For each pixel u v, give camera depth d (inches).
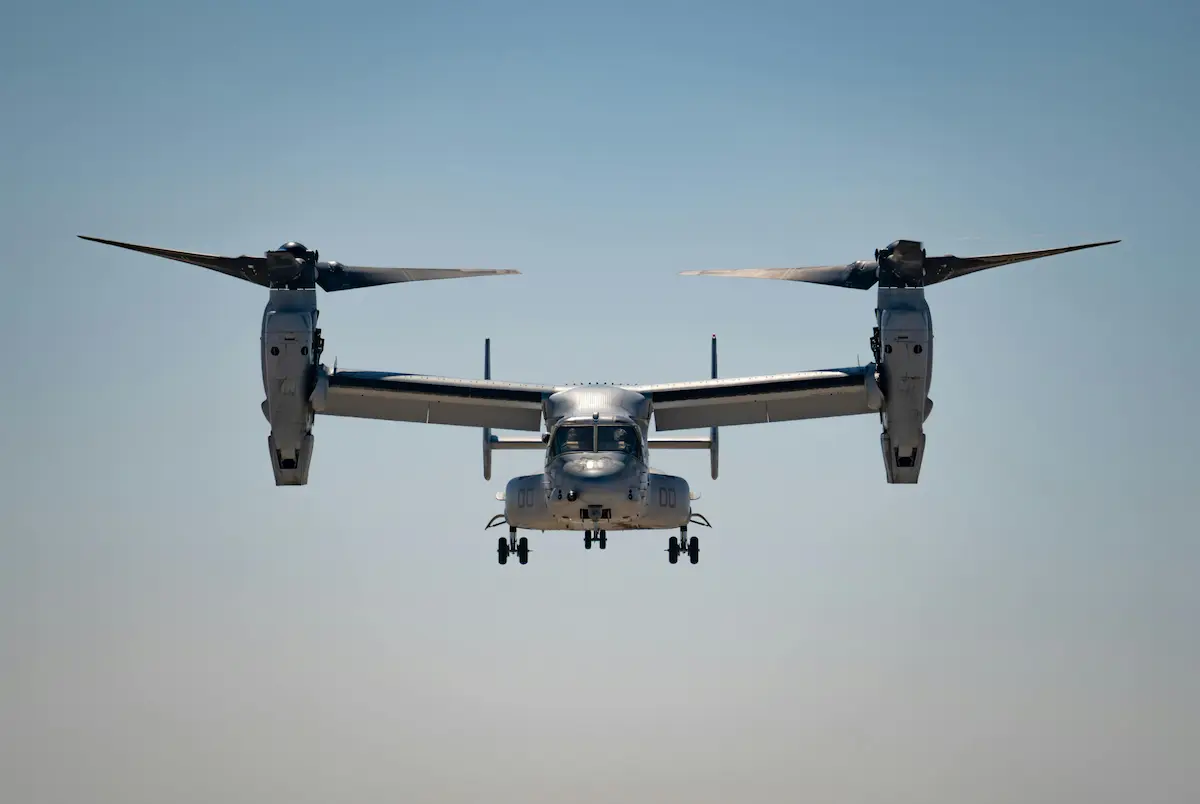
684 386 6018.7
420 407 6033.5
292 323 5639.8
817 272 5910.4
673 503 5969.5
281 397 5713.6
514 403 6013.8
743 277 5969.5
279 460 5821.9
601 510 5447.8
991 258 5689.0
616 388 5925.2
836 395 5925.2
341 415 5989.2
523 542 6215.6
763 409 6023.6
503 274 5925.2
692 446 6702.8
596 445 5620.1
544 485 5654.5
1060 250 5620.1
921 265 5698.8
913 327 5654.5
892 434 5812.0
